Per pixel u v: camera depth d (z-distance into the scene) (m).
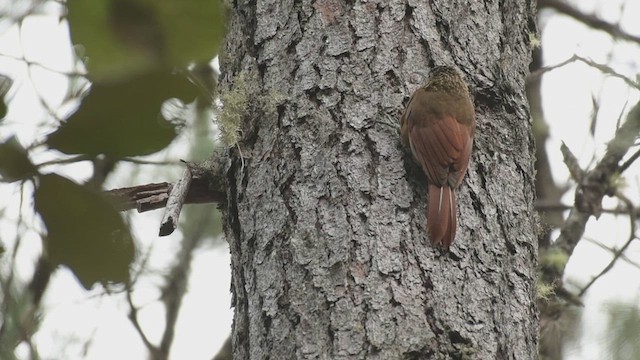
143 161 2.75
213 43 2.21
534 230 7.12
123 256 2.42
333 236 6.37
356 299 6.08
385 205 6.55
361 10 7.28
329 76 7.03
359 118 6.89
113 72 2.22
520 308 6.50
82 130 2.37
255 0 7.55
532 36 8.43
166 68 2.25
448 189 6.75
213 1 2.19
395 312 6.03
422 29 7.33
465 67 7.41
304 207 6.55
